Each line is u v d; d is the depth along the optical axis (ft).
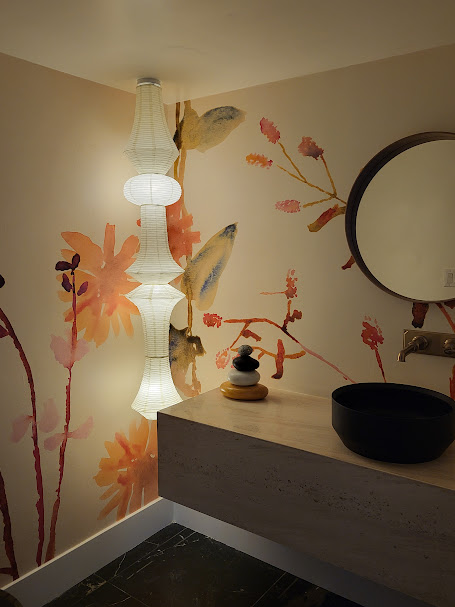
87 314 7.61
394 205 6.22
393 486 4.92
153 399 7.66
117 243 8.00
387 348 6.59
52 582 7.22
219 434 6.11
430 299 6.08
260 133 7.43
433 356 6.24
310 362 7.30
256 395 7.07
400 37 5.59
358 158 6.58
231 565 7.97
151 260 7.43
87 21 5.15
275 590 7.36
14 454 6.76
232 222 7.89
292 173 7.18
